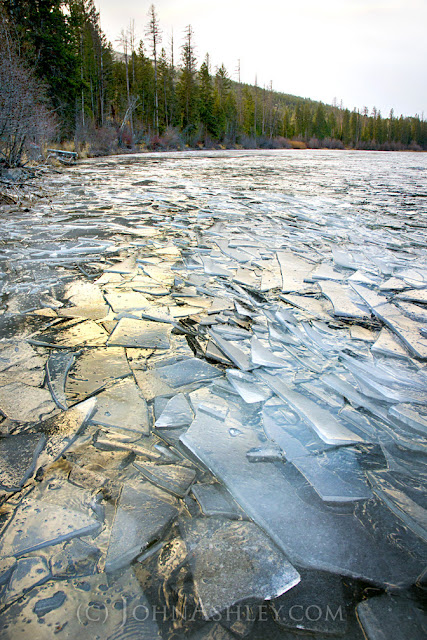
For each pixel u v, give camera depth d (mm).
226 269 4562
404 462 1812
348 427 2025
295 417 2092
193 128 55250
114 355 2650
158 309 3393
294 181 13703
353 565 1329
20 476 1637
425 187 12609
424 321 3359
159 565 1300
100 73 44938
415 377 2531
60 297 3596
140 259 4793
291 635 1117
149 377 2416
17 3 23750
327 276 4406
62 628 1111
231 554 1344
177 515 1488
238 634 1109
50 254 4898
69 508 1502
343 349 2869
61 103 27109
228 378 2428
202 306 3518
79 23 31688
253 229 6590
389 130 116812
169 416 2057
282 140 77688
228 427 1982
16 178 10594
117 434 1916
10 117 10289
